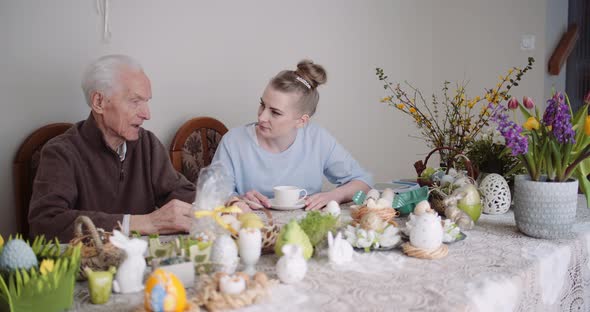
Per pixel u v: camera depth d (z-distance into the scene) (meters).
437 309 0.84
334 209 1.33
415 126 3.69
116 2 2.17
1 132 1.86
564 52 3.38
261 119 1.75
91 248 0.96
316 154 1.95
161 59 2.34
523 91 3.41
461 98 2.04
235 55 2.64
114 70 1.59
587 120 1.18
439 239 1.10
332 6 3.10
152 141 1.83
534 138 1.28
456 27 3.59
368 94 3.38
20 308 0.79
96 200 1.67
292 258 0.94
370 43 3.35
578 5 3.67
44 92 1.98
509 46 3.41
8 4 1.85
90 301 0.87
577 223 1.41
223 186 1.10
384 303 0.86
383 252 1.13
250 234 0.99
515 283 0.98
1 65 1.85
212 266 0.94
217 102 2.59
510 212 1.54
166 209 1.33
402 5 3.49
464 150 1.75
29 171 1.88
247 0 2.67
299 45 2.96
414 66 3.62
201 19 2.48
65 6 2.01
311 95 1.78
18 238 0.92
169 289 0.78
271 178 1.89
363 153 3.41
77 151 1.61
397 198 1.45
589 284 1.34
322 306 0.84
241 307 0.83
